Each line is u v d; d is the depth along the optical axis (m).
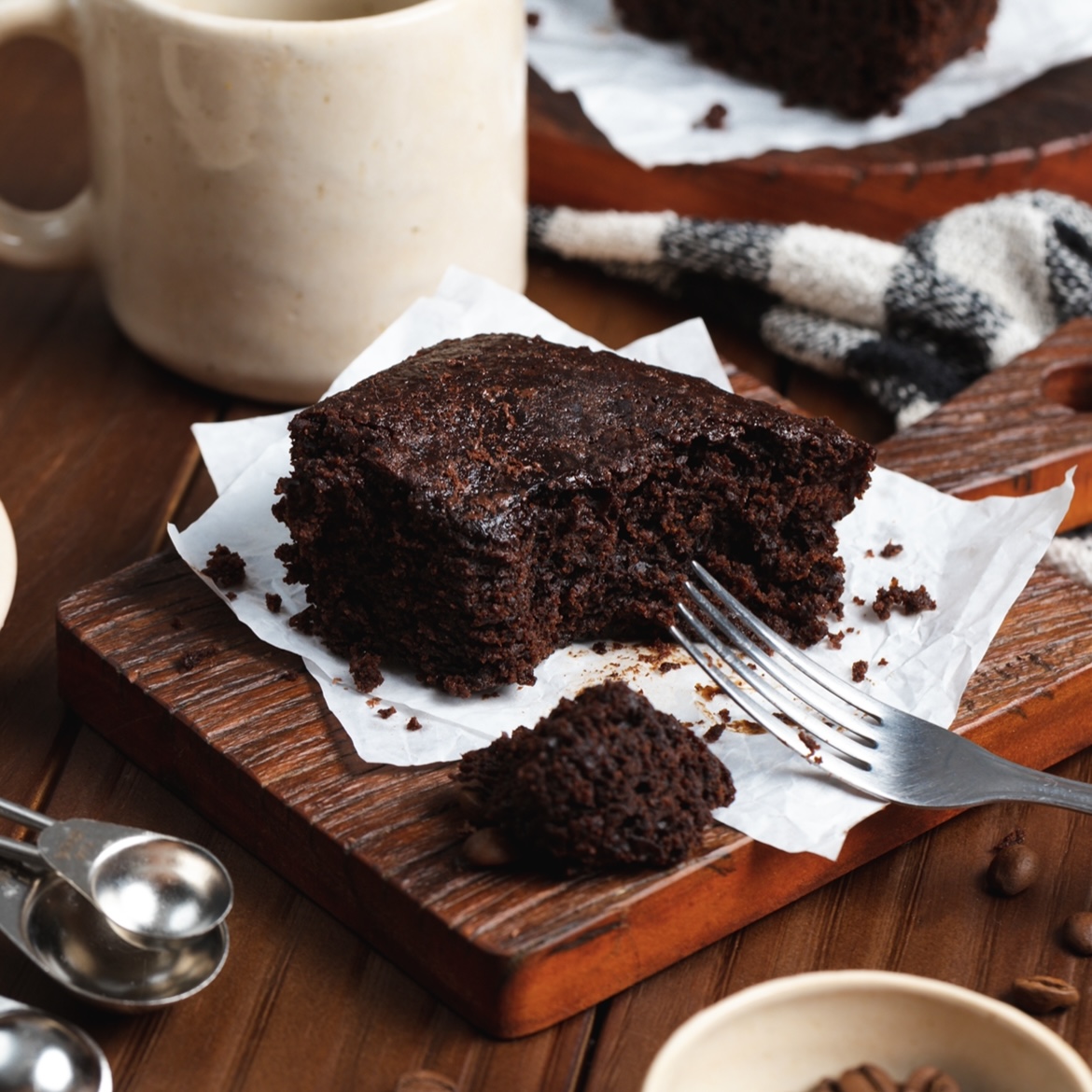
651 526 0.78
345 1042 0.70
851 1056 0.68
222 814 0.74
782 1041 0.68
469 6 0.82
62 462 0.84
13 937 0.70
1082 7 1.04
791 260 0.90
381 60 0.81
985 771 0.73
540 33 1.05
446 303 0.83
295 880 0.73
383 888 0.71
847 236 0.91
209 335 0.85
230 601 0.77
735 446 0.77
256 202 0.83
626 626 0.78
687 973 0.72
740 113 0.97
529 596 0.76
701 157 0.94
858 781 0.72
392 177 0.83
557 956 0.70
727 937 0.72
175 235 0.84
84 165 0.96
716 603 0.78
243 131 0.82
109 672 0.75
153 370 0.88
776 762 0.73
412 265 0.84
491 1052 0.70
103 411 0.86
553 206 0.96
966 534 0.79
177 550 0.78
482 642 0.75
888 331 0.91
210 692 0.75
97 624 0.76
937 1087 0.67
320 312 0.84
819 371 0.90
